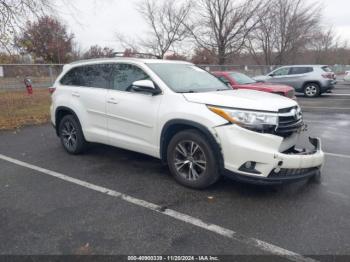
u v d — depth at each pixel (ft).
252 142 11.69
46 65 52.70
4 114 34.19
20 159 18.53
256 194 13.10
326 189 13.57
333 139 22.75
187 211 11.74
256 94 13.97
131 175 15.55
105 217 11.36
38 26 45.52
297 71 52.08
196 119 12.65
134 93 15.29
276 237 9.98
